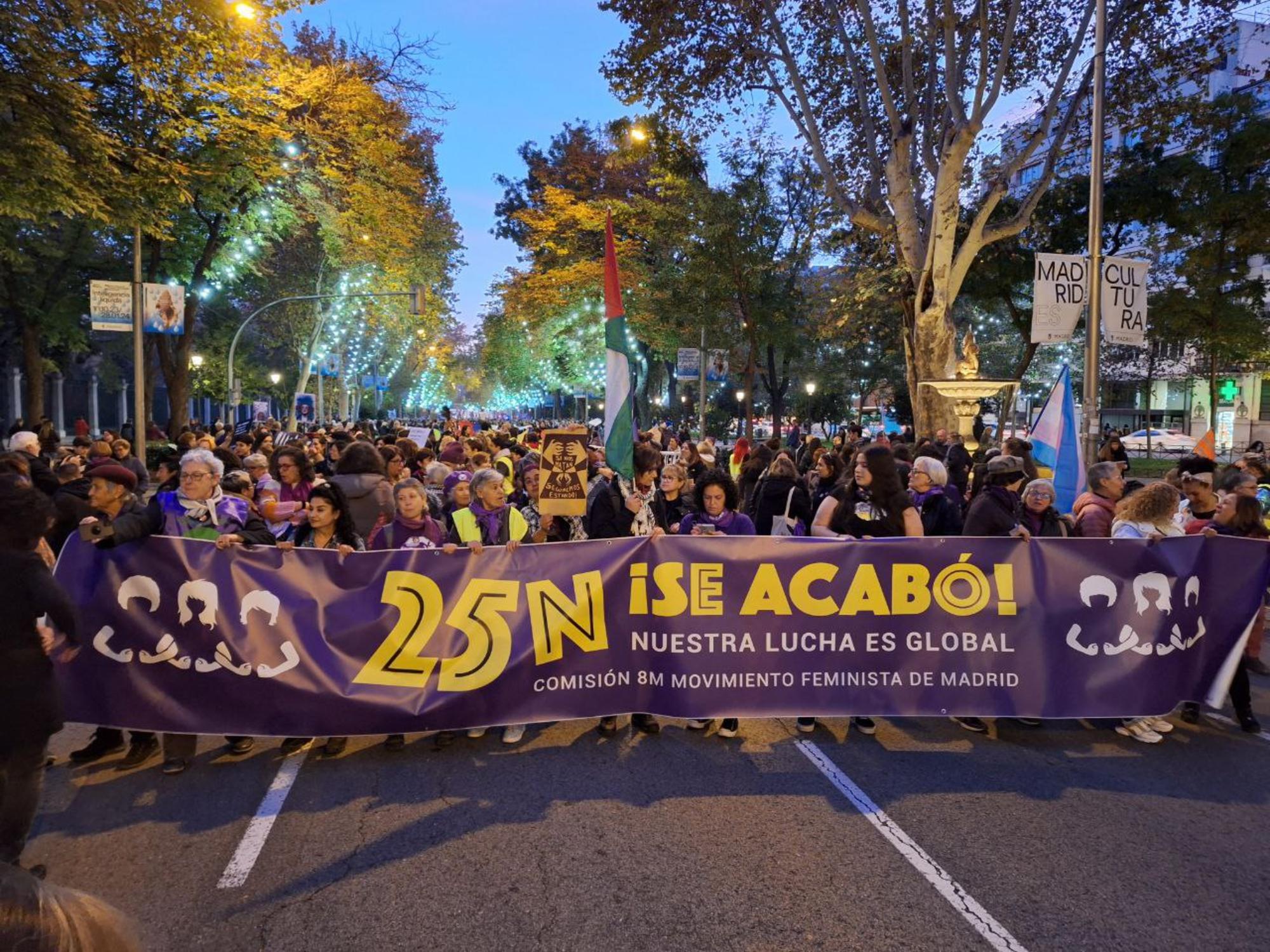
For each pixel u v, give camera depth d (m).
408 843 4.07
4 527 3.44
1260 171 23.52
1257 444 20.41
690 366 26.45
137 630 4.84
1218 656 5.59
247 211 23.80
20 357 34.03
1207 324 24.53
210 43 13.58
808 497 8.31
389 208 28.77
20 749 3.41
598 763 5.12
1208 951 3.28
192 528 5.32
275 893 3.63
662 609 5.34
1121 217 23.89
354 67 24.47
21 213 12.10
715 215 22.92
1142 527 5.71
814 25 18.53
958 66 17.06
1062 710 5.43
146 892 3.62
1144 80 18.05
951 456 11.84
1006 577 5.43
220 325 37.25
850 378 40.88
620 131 20.53
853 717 5.39
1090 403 12.04
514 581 5.21
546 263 39.47
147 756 5.10
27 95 11.59
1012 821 4.36
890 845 4.10
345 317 40.12
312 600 5.01
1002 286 23.80
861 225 18.36
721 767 5.08
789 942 3.31
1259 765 5.19
